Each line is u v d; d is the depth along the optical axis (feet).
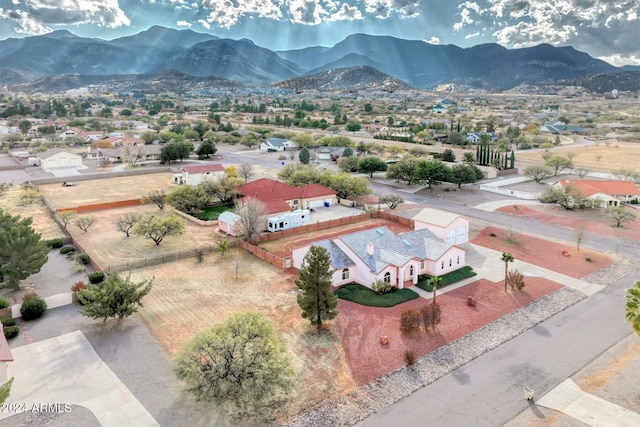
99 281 158.10
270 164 400.06
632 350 116.06
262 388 90.68
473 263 175.32
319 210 255.70
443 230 188.14
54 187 315.58
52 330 125.08
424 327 126.31
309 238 207.00
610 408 94.53
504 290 150.92
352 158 364.38
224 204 267.80
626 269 170.50
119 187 315.37
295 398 97.14
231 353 93.09
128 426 88.84
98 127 645.92
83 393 98.78
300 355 113.09
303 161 383.86
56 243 191.42
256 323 100.63
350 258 158.61
